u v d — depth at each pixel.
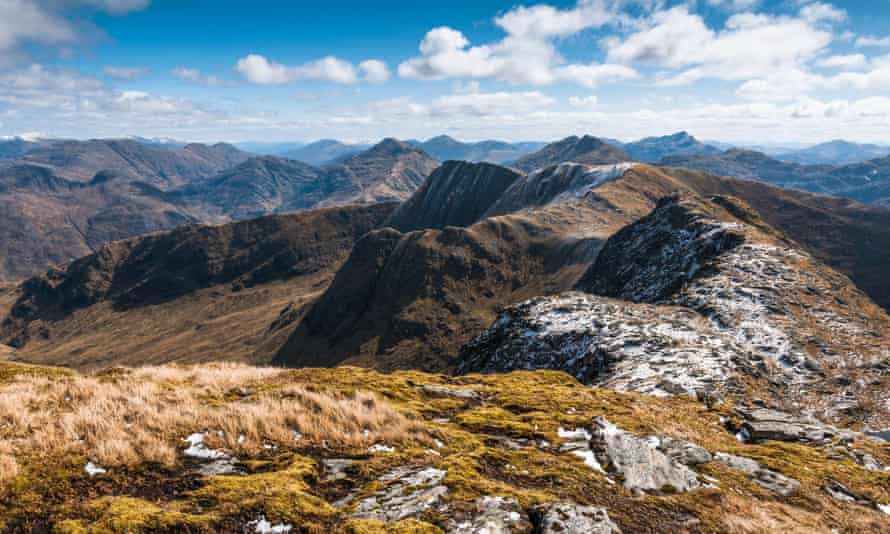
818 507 13.03
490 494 9.11
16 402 11.50
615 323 52.81
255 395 14.63
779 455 17.86
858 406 36.47
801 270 70.69
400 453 11.18
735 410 25.94
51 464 8.93
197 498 8.17
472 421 15.16
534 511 8.62
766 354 45.72
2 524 7.25
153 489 8.76
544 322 61.69
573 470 11.39
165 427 11.15
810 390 39.06
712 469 14.25
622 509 9.95
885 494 14.83
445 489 9.16
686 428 20.48
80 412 11.22
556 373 29.02
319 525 7.60
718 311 56.88
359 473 10.12
